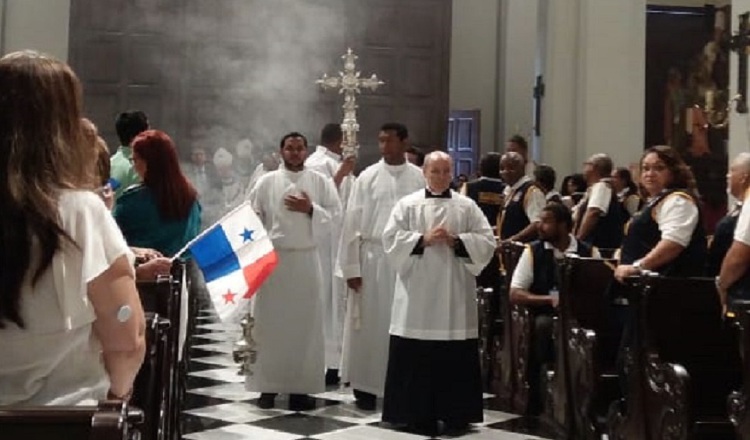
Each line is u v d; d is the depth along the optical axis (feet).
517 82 58.34
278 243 24.03
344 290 26.68
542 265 23.95
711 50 59.00
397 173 24.44
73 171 7.68
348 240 24.26
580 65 42.75
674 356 16.63
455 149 59.36
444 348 21.58
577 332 20.20
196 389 26.17
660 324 16.65
